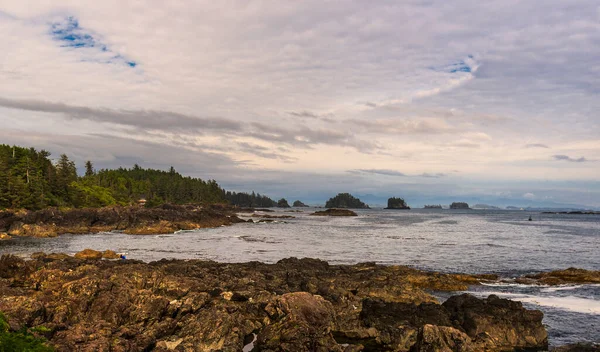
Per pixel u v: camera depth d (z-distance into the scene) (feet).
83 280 89.10
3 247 216.95
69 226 311.88
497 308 83.51
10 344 50.90
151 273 103.30
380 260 178.70
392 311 85.46
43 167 420.77
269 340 70.08
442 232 339.77
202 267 132.57
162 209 402.72
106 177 652.07
